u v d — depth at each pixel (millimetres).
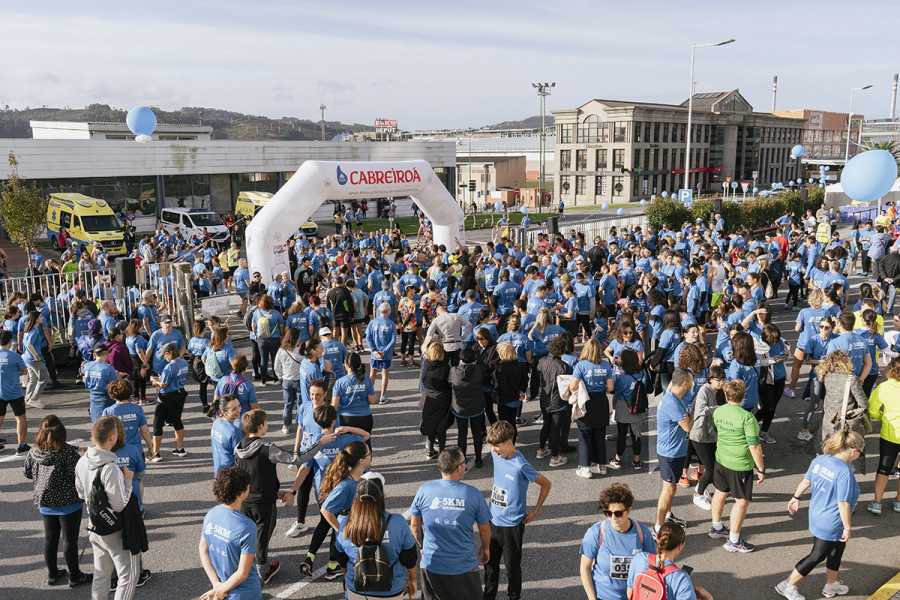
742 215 37344
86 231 30047
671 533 4191
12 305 11812
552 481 8367
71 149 35781
